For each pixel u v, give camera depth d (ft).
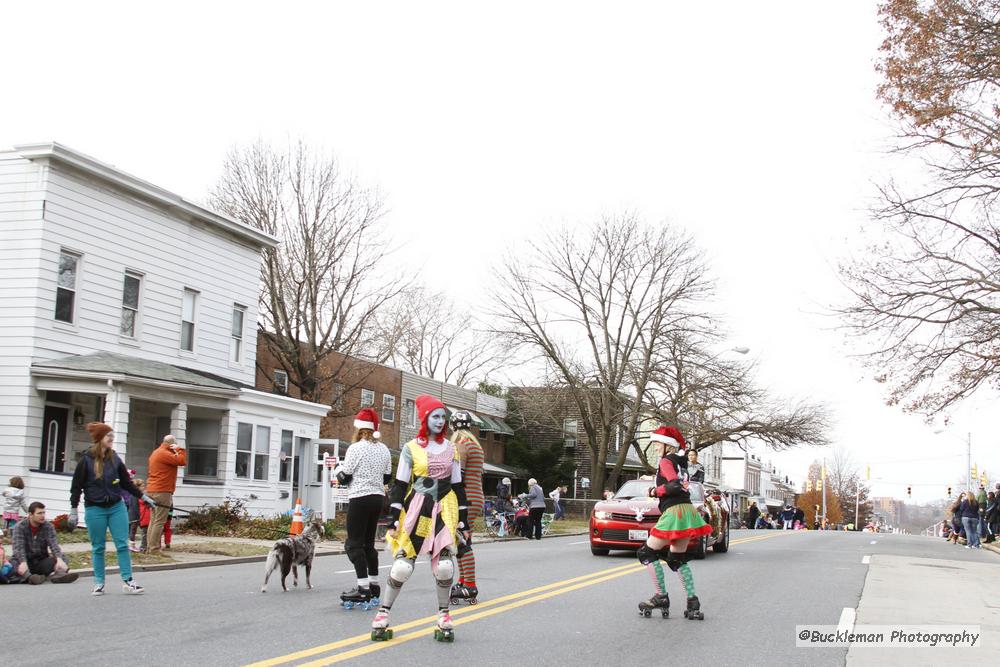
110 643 25.32
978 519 90.07
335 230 111.14
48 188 68.08
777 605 36.45
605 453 159.84
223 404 77.36
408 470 26.78
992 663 25.98
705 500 58.29
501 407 183.62
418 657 23.99
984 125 61.05
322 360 115.85
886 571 52.95
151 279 78.33
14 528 39.24
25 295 67.31
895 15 59.00
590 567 50.55
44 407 68.74
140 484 55.47
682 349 149.89
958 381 72.79
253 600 34.55
